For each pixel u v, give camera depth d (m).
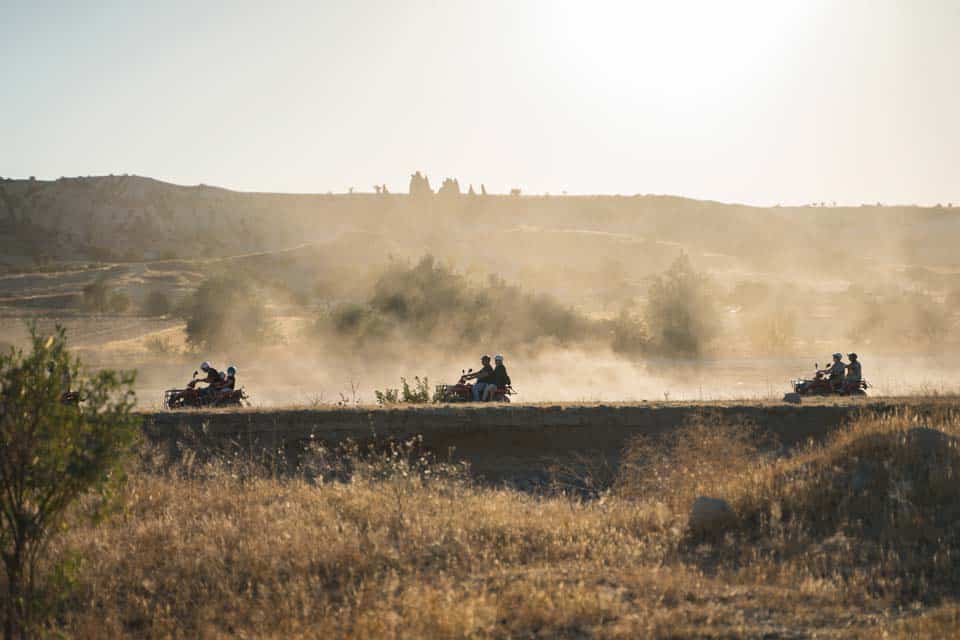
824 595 9.35
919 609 8.91
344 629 8.67
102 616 9.62
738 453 16.38
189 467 16.11
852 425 18.11
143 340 71.62
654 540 11.85
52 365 9.04
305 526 12.27
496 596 9.40
